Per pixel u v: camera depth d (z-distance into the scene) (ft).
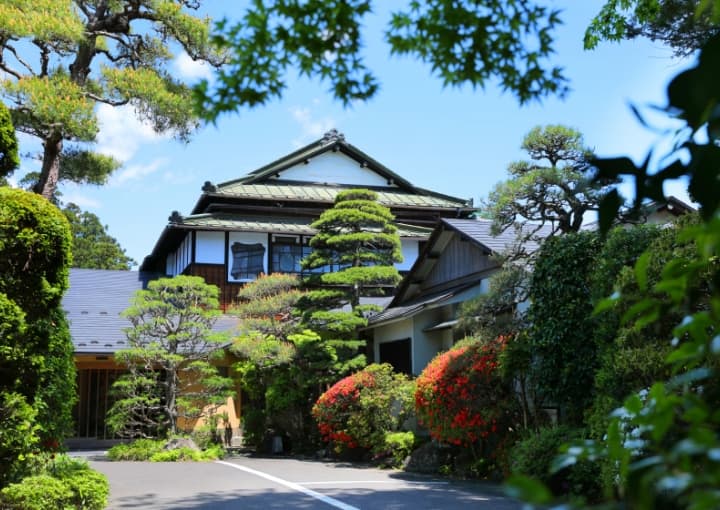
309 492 26.99
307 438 46.19
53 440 23.04
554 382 26.48
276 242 62.39
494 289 30.81
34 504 19.08
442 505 23.50
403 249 65.92
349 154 71.15
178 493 26.81
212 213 63.77
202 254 60.18
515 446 27.55
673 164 2.70
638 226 23.52
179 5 39.86
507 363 28.07
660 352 18.92
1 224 19.13
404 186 72.54
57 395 23.11
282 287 48.44
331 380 44.24
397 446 37.29
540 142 31.35
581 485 21.76
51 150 39.34
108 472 33.91
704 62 2.26
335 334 46.50
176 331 42.80
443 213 71.31
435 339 45.42
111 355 47.60
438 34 6.81
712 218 2.31
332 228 47.50
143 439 43.21
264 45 6.80
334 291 45.91
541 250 28.43
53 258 20.33
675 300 2.94
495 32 6.76
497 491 26.76
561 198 30.48
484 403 30.17
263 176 67.82
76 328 51.47
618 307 20.77
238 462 39.58
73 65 41.29
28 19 33.71
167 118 39.42
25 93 33.50
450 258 45.91
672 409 2.67
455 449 34.94
